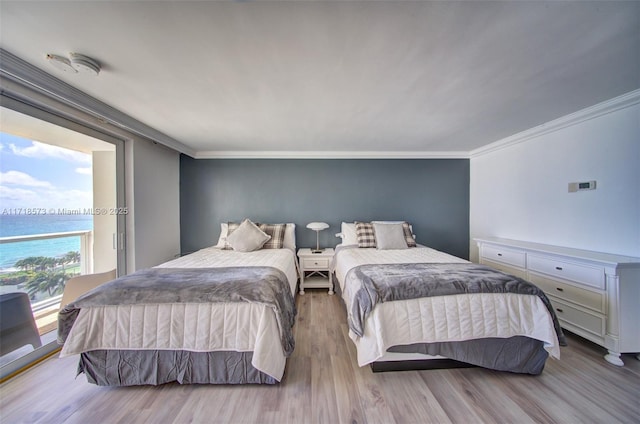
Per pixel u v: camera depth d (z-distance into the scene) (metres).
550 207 2.71
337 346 2.08
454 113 2.34
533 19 1.15
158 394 1.54
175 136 3.04
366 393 1.53
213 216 3.89
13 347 1.80
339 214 3.97
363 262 2.48
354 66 1.54
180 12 1.10
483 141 3.34
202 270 2.12
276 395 1.52
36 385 1.62
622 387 1.57
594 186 2.27
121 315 1.58
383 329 1.60
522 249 2.63
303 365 1.82
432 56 1.44
